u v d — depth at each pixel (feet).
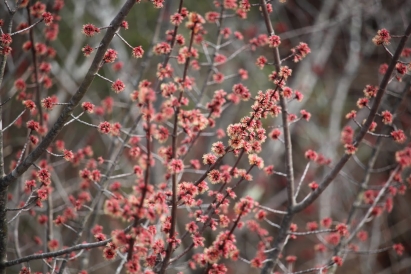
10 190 22.89
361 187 17.26
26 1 13.08
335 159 33.47
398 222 31.55
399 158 16.03
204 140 29.94
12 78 22.15
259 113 10.59
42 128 15.62
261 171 31.40
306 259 34.19
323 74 38.11
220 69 32.42
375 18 32.86
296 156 36.63
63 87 26.99
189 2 36.70
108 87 33.71
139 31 36.09
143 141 22.68
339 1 36.14
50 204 16.21
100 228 14.83
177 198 10.94
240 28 35.06
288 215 14.10
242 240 32.89
